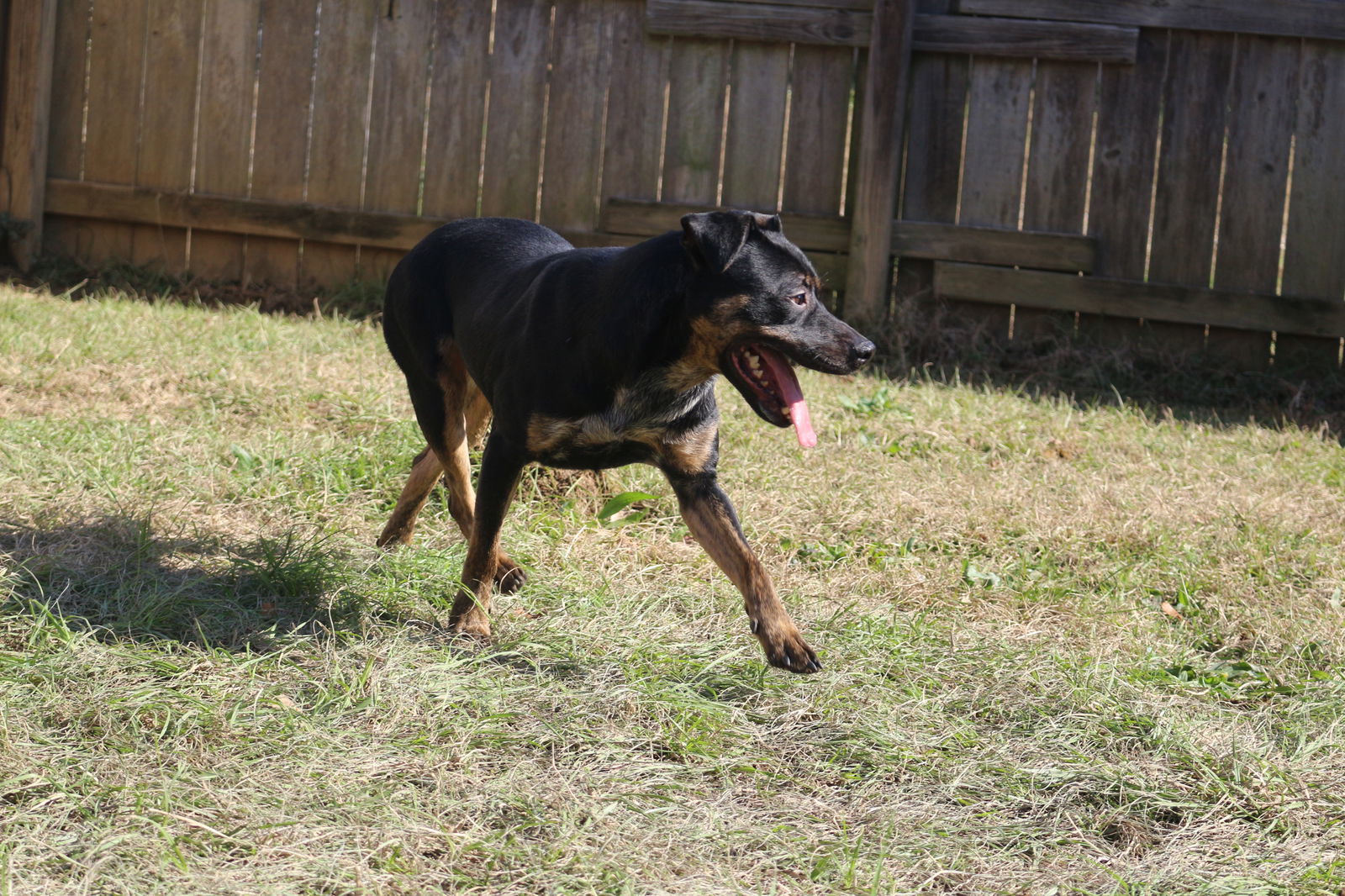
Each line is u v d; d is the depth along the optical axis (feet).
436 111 27.40
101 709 9.41
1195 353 25.89
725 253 10.23
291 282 28.43
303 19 27.48
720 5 25.95
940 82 25.95
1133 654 12.41
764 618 10.69
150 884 7.48
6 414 17.15
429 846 8.21
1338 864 8.63
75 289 26.91
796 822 8.93
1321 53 24.64
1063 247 25.79
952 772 9.77
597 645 11.62
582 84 26.89
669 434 11.20
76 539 13.12
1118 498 17.08
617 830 8.48
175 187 28.40
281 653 10.77
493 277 12.66
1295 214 25.16
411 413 18.19
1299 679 12.02
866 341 10.91
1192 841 8.99
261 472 15.75
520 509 15.20
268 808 8.37
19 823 7.98
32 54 27.68
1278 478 18.70
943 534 15.55
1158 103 25.34
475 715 10.06
